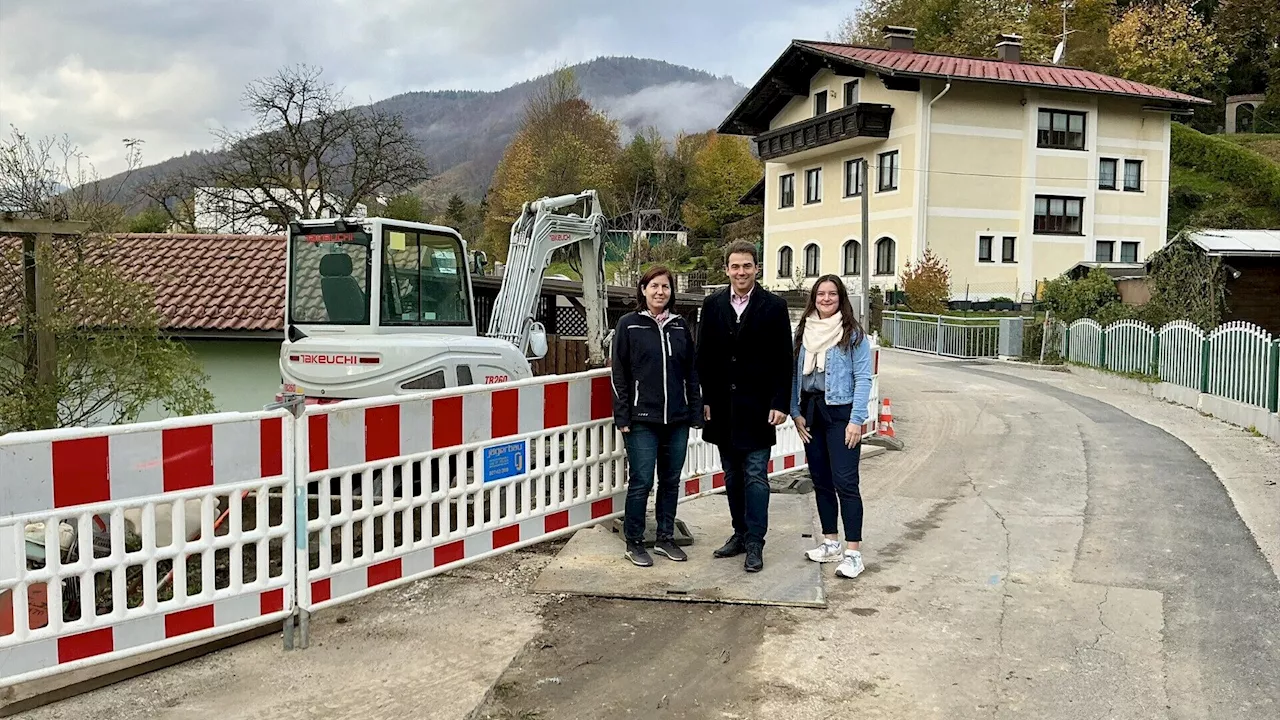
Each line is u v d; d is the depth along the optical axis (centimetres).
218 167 3716
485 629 498
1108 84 3475
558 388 620
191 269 1512
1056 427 1248
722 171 6384
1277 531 697
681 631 497
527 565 613
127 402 892
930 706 411
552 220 1100
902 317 3066
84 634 399
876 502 811
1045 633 497
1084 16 5419
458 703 411
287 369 859
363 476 501
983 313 3033
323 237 862
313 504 580
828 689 428
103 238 908
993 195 3388
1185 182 4797
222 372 1399
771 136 3922
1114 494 831
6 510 376
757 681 436
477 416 562
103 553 504
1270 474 902
